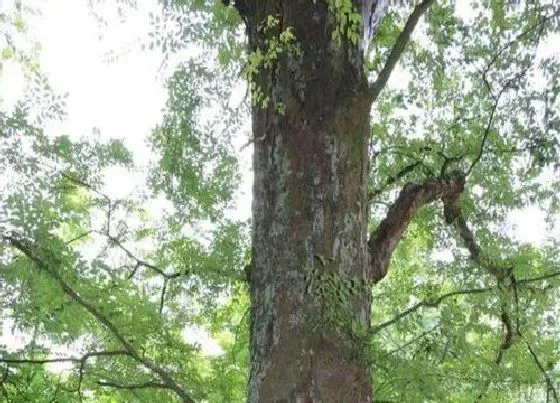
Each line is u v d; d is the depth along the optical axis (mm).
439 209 7938
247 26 5535
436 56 7961
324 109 4766
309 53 4891
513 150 7312
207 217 7625
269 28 5070
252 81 4969
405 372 5090
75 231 6902
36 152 6398
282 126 4766
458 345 5289
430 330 5164
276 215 4586
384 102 8164
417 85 8141
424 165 7172
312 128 4723
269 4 5172
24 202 5762
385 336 5953
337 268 4449
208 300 7465
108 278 6336
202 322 7660
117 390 6805
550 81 7023
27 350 6195
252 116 5090
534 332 7191
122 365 6688
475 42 7730
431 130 8023
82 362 5965
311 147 4680
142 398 6621
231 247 7262
